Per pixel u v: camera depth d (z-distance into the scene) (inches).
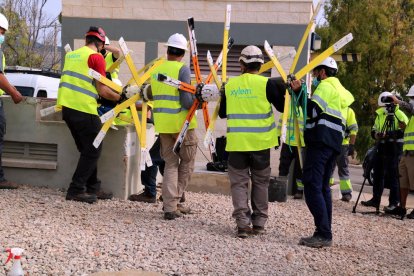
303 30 425.4
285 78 222.1
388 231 282.8
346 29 832.3
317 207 224.1
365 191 476.4
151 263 184.4
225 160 361.7
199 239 219.6
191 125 246.4
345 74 846.5
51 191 286.2
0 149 274.5
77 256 184.7
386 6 826.8
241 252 206.5
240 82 225.3
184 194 312.2
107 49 310.0
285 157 362.9
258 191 233.1
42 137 294.4
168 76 238.2
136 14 441.4
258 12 429.7
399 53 848.9
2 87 263.9
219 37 435.8
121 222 234.8
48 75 544.1
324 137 218.4
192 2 437.4
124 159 284.5
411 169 318.7
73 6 443.2
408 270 208.7
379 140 341.1
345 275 192.9
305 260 205.2
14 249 160.9
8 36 932.0
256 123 223.1
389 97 333.1
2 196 263.0
